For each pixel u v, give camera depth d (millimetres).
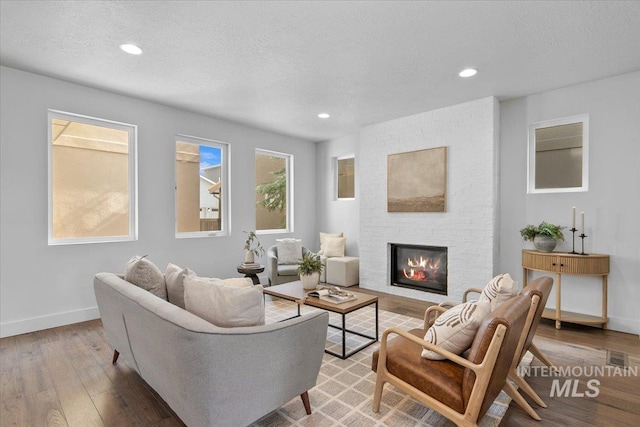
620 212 3197
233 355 1451
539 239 3418
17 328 3096
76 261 3459
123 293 1958
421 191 4379
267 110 4316
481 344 1479
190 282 1885
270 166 5758
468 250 3984
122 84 3445
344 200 5855
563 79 3289
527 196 3740
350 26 2346
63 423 1812
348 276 5141
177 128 4262
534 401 2041
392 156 4695
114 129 3812
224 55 2793
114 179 3816
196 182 4602
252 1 2068
